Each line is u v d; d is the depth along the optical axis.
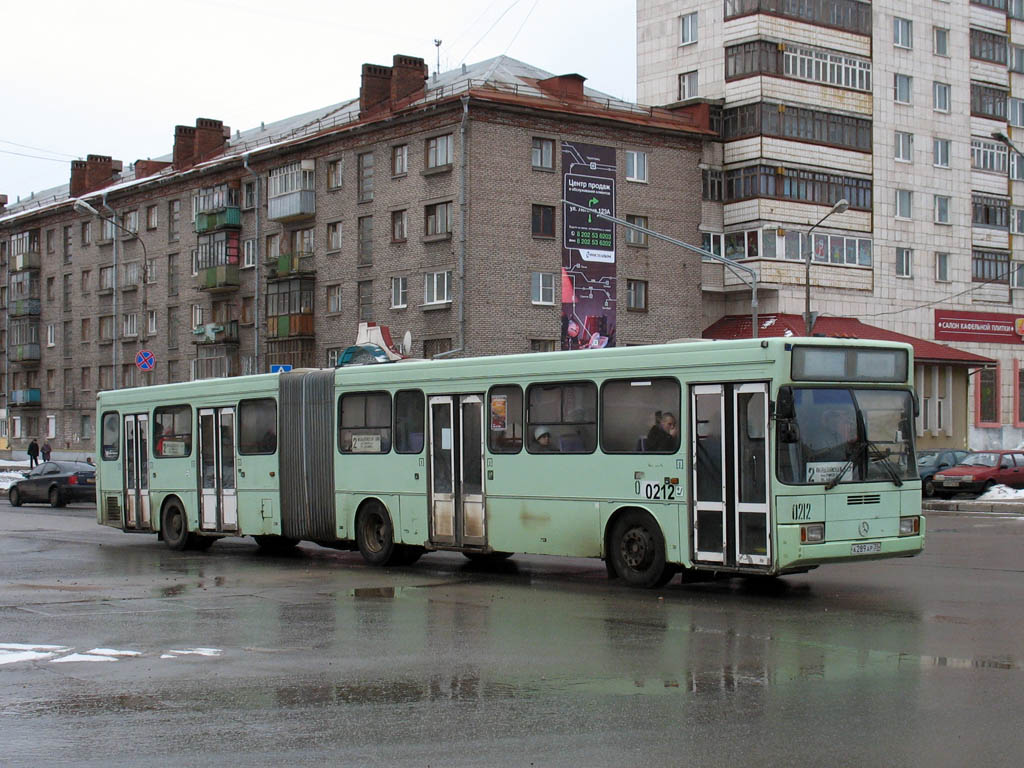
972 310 61.75
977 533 24.33
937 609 13.30
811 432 14.16
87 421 76.94
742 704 8.51
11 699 9.06
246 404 21.62
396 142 52.03
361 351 46.47
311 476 20.28
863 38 57.59
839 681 9.27
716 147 55.03
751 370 14.24
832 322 55.66
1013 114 65.31
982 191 62.50
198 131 69.81
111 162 81.00
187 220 66.88
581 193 51.03
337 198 55.62
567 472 16.25
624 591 15.24
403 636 11.82
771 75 54.19
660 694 8.89
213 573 18.39
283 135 62.28
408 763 7.09
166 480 23.42
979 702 8.48
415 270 50.97
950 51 61.44
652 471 15.23
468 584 16.42
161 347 69.00
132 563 20.20
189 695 9.13
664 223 53.38
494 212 49.00
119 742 7.71
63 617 13.47
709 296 55.03
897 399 15.07
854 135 57.03
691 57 57.12
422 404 18.42
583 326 50.88
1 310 86.75
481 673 9.81
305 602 14.61
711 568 14.53
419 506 18.39
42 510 38.97
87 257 76.44
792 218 54.56
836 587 15.45
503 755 7.23
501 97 49.12
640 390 15.47
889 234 58.25
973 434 61.94
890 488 14.74
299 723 8.14
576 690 9.08
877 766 6.89
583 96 53.09
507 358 17.17
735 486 14.33
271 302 59.38
